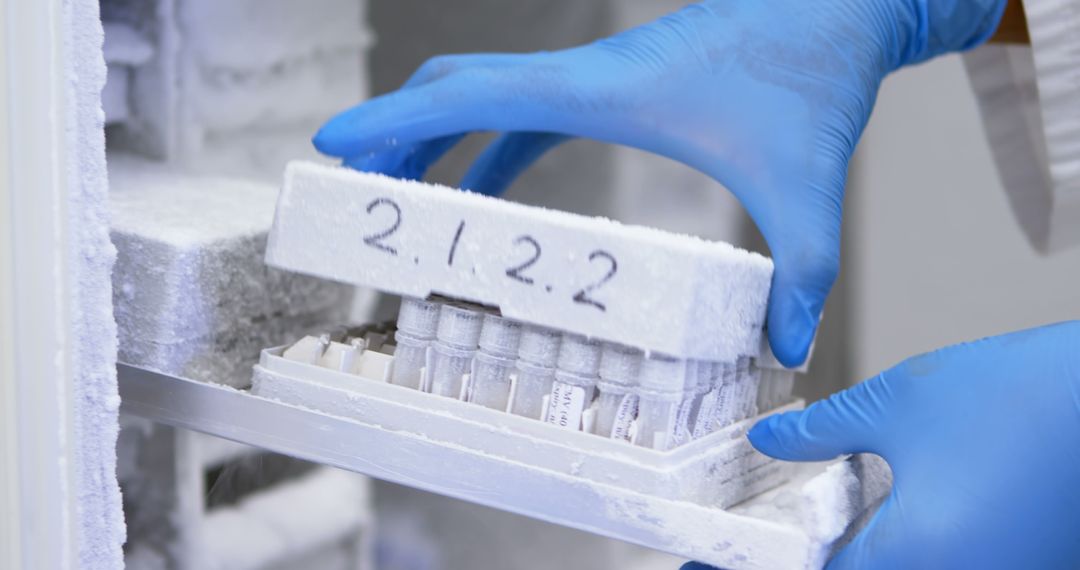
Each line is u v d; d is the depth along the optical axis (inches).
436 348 27.7
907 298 52.8
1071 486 26.0
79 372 26.6
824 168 29.7
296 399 27.9
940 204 51.5
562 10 48.7
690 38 30.2
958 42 31.9
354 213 27.5
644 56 30.2
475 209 27.0
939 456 26.5
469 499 26.7
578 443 26.8
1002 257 51.3
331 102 39.8
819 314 29.7
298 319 31.4
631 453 26.6
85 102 26.2
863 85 30.3
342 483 41.3
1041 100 31.7
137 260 28.5
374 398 27.5
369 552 43.5
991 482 26.2
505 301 27.0
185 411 27.9
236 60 36.7
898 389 27.1
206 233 29.1
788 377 31.1
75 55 26.0
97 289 26.6
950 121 50.4
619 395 27.1
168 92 34.7
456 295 27.1
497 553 46.6
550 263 26.7
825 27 30.2
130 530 35.5
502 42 49.3
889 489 28.5
